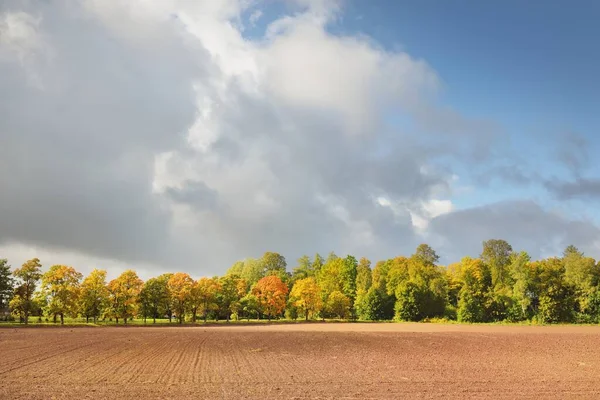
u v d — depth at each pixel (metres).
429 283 133.88
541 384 25.97
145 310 105.44
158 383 24.25
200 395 21.28
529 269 122.19
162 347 44.50
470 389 24.06
